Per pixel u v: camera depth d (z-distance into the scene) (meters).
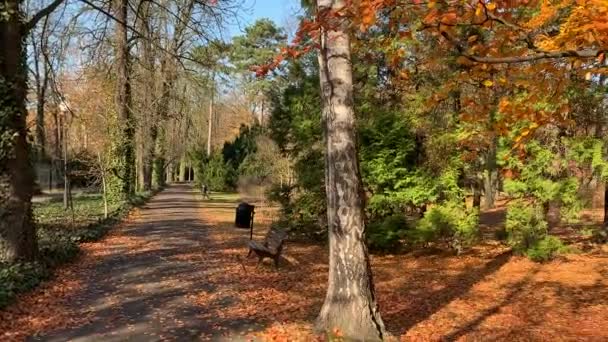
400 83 13.36
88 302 8.48
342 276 6.57
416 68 10.66
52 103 21.53
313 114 15.60
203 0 15.84
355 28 5.18
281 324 7.32
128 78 22.78
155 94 25.95
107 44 20.38
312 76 16.08
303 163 16.20
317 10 5.41
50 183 38.78
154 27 21.06
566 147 14.27
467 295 10.59
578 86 7.58
